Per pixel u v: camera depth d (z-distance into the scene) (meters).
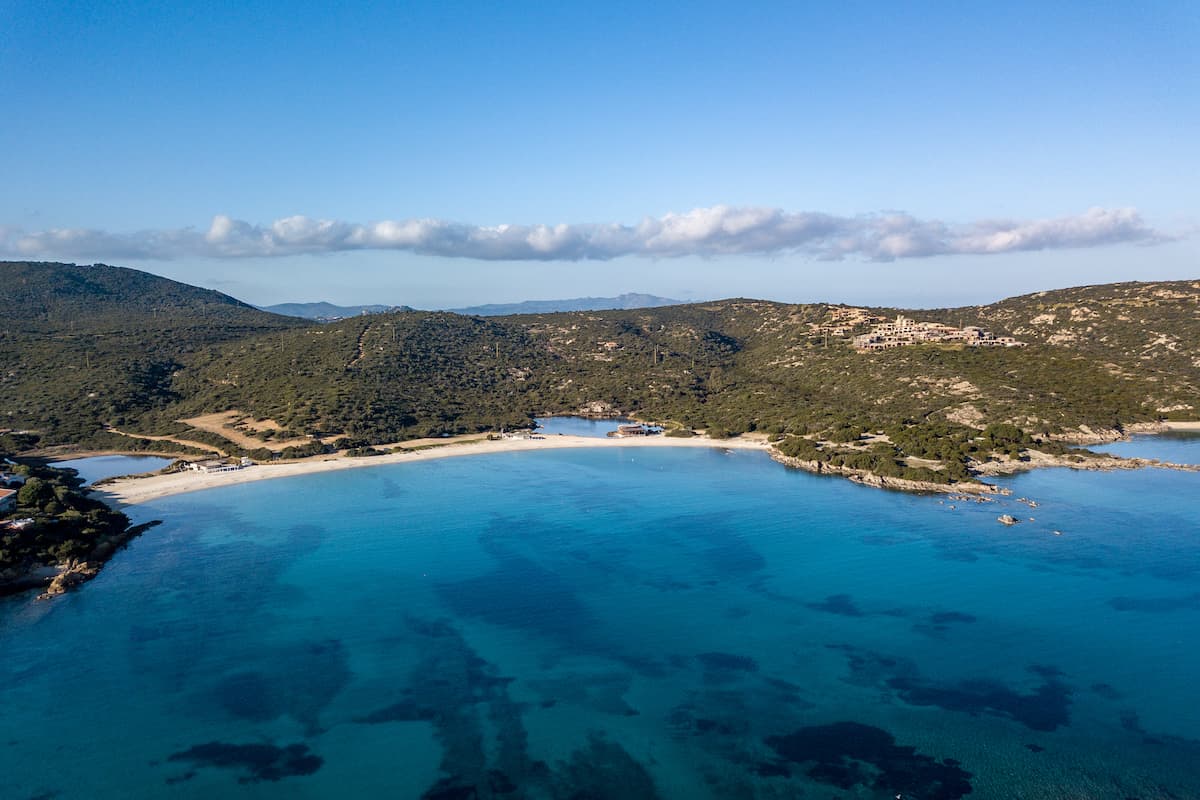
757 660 71.88
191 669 70.38
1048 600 83.38
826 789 52.69
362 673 69.88
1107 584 87.44
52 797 52.12
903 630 77.19
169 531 114.50
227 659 72.50
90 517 108.06
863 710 62.78
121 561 100.25
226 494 138.62
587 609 84.19
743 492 137.00
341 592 89.44
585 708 63.72
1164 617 78.44
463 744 58.50
